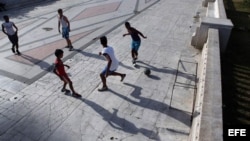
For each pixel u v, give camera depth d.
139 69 8.52
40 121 5.96
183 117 6.15
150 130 5.70
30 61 9.18
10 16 15.41
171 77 8.03
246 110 5.89
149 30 12.49
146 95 7.04
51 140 5.39
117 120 6.02
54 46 10.64
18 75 8.13
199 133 3.54
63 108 6.45
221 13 10.88
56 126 5.80
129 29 8.27
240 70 7.89
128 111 6.35
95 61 9.13
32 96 6.96
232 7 16.20
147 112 6.33
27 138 5.43
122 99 6.85
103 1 19.88
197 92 6.73
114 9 17.06
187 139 5.46
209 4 15.20
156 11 16.39
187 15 15.48
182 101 6.80
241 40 10.62
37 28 13.15
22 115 6.16
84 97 6.91
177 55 9.66
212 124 3.73
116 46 10.48
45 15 15.69
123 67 8.65
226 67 8.06
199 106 4.96
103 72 6.88
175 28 12.87
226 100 6.27
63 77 6.63
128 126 5.82
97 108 6.45
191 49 10.25
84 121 5.98
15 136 5.48
